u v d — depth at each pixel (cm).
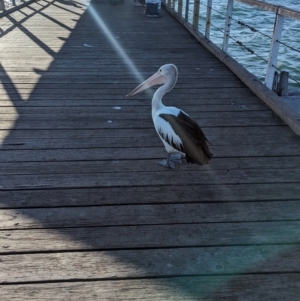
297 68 891
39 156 295
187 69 517
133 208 238
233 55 974
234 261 199
